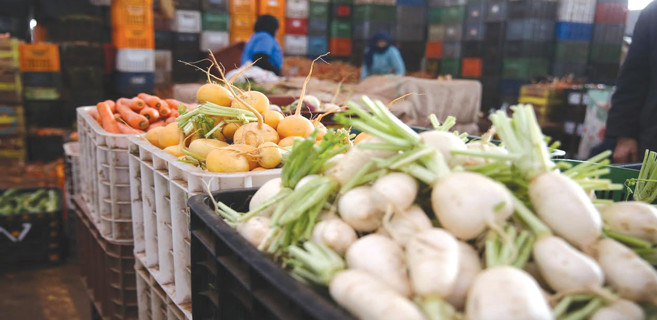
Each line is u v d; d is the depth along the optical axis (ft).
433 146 3.14
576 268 2.46
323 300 2.31
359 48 27.84
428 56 29.40
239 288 3.17
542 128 19.95
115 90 21.30
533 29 24.39
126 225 7.01
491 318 2.17
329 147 3.61
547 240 2.64
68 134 15.08
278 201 3.57
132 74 20.90
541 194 2.80
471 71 27.14
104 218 7.18
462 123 17.28
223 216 3.89
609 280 2.60
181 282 5.21
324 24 26.94
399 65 22.30
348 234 3.00
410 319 2.25
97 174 7.64
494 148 3.59
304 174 3.60
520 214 2.81
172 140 6.05
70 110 20.33
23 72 19.01
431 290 2.40
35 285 10.16
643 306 2.55
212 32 23.91
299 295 2.36
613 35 25.45
